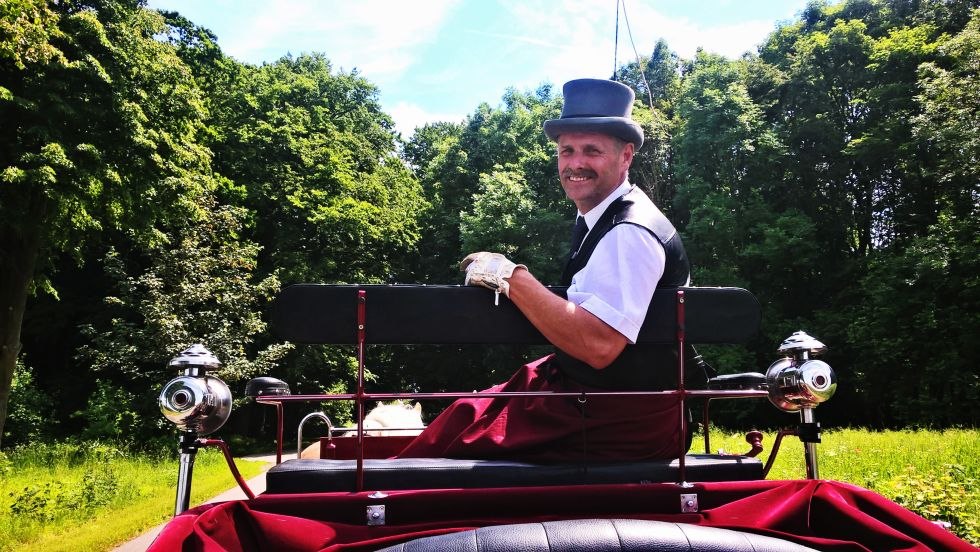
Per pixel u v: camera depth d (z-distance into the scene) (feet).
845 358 79.05
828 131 84.28
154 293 61.41
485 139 110.83
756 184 86.07
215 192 79.30
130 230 56.90
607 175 7.89
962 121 65.57
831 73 86.33
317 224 87.86
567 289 7.24
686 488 6.16
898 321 70.74
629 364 7.09
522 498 6.01
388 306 6.19
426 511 5.95
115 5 50.55
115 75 49.24
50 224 47.34
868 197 87.04
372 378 88.84
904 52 78.69
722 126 82.84
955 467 22.13
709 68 90.12
